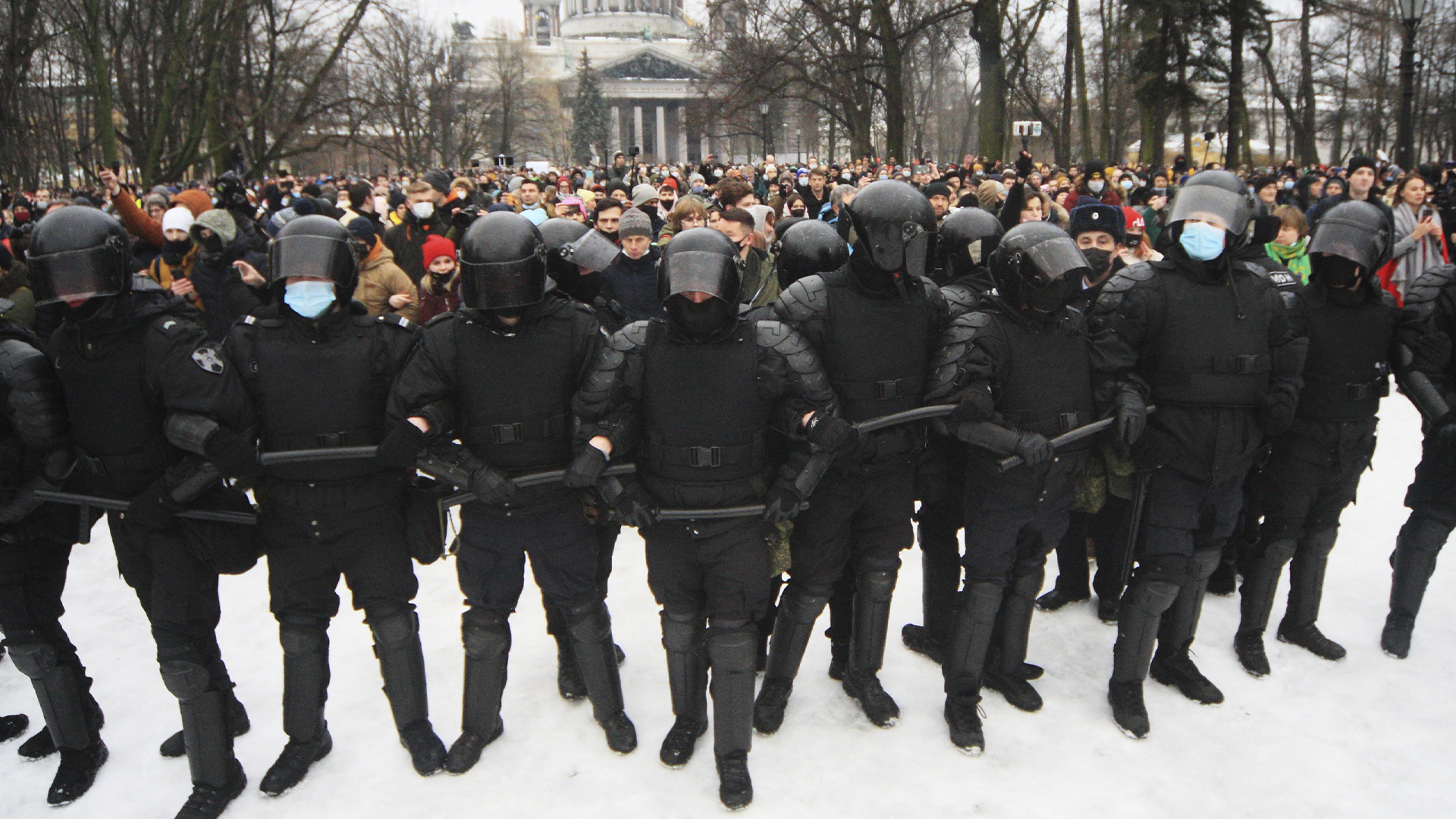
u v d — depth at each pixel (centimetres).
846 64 3052
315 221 295
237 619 444
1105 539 416
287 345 296
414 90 4009
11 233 845
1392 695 361
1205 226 321
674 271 281
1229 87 2730
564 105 7644
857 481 317
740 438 296
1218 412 330
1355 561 479
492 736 338
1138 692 346
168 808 314
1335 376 359
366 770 327
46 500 303
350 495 298
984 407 305
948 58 3881
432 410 288
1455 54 3409
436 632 426
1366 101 3691
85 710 330
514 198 991
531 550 309
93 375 291
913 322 317
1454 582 452
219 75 2188
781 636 338
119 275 285
